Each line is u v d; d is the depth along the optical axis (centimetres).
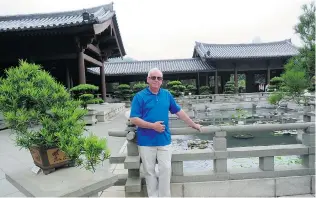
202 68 2734
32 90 214
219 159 356
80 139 222
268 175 363
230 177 358
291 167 375
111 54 1909
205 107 1962
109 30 1396
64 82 1928
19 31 889
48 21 1220
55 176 225
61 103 236
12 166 449
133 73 2653
